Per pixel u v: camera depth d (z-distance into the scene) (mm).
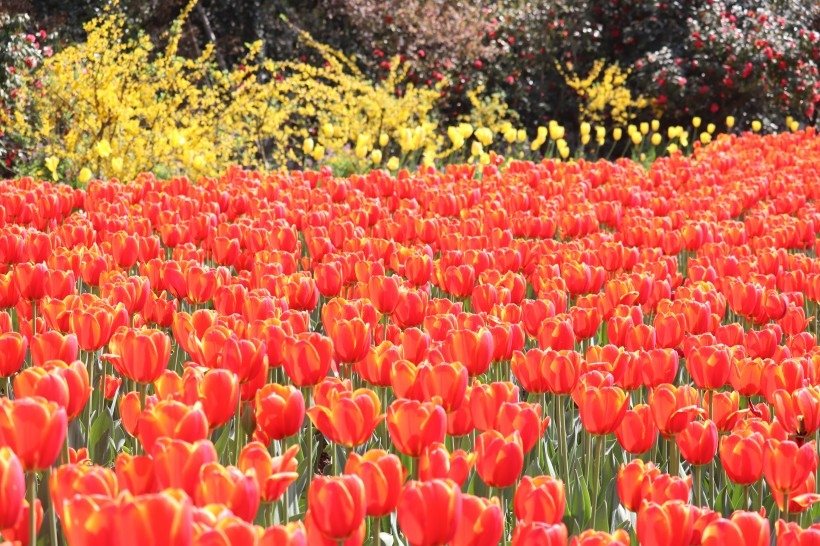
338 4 18812
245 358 3148
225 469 2123
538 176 9844
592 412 3041
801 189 9609
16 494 2016
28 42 12812
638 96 20547
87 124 12016
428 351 3436
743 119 20781
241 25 18812
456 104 19750
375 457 2320
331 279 4938
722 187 9906
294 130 16656
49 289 4520
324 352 3328
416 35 18938
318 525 2105
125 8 17625
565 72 21344
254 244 6098
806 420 3088
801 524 3176
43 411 2232
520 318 4375
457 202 8352
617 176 10141
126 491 1789
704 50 20125
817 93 20094
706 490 3660
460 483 2479
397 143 15828
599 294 4984
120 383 4367
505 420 2822
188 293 4801
